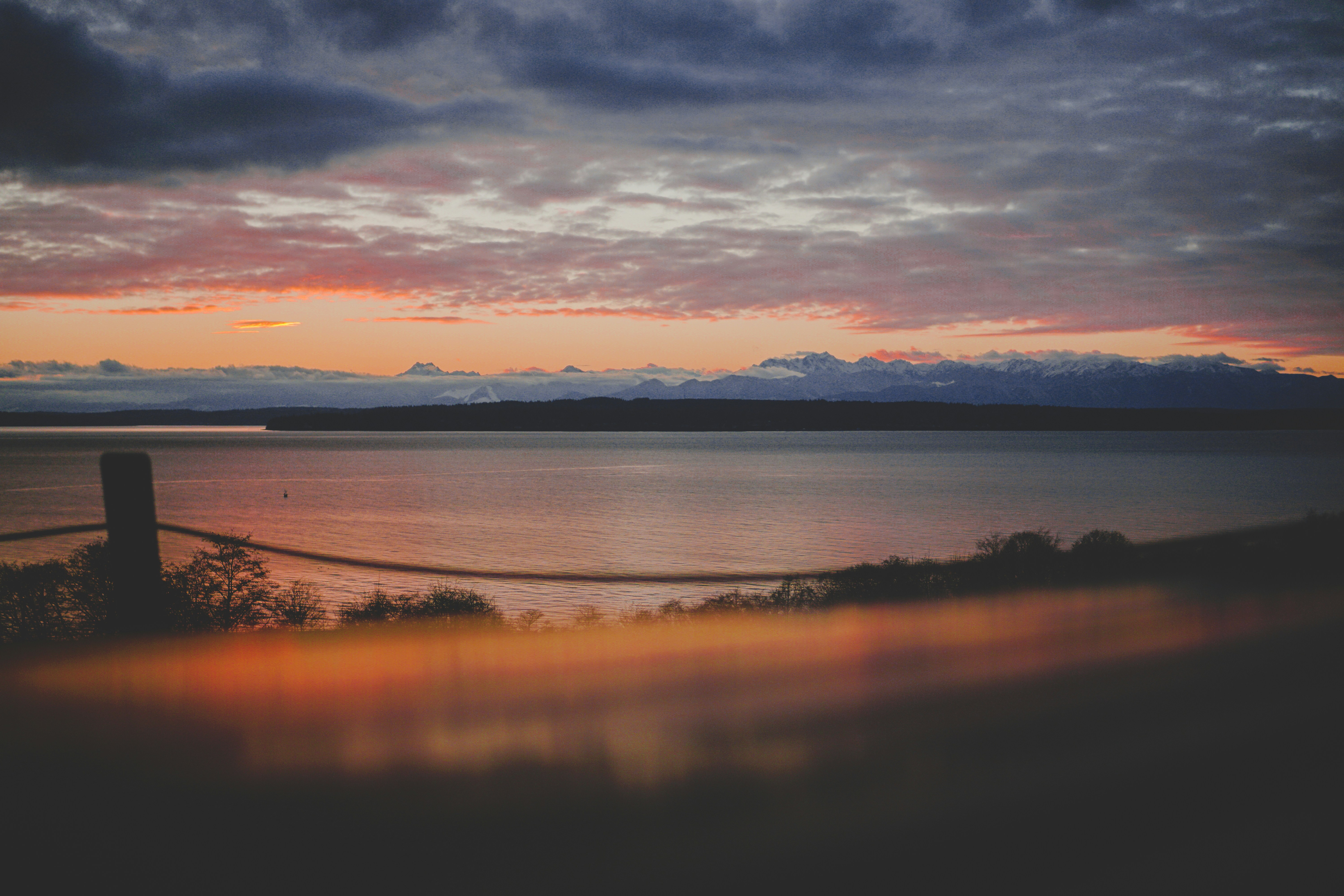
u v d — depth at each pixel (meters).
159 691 3.95
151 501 3.79
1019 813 3.31
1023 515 86.56
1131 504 95.38
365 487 133.38
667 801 3.31
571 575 4.39
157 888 2.39
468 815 3.08
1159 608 7.55
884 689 5.17
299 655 5.18
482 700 4.64
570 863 2.80
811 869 2.80
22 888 2.44
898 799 3.42
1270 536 7.55
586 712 4.53
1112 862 2.88
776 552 62.81
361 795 3.28
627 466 191.25
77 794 3.10
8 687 3.97
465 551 64.19
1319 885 2.75
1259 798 3.47
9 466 191.62
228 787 3.25
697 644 6.31
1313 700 4.77
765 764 3.79
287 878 2.59
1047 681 5.27
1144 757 3.97
